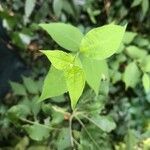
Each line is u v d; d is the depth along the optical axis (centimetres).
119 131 65
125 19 65
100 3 63
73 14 61
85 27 65
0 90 74
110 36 23
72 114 42
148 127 67
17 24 63
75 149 41
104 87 40
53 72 26
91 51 24
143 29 67
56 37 28
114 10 64
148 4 61
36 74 67
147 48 61
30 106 45
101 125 41
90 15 61
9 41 68
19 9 62
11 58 74
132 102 68
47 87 26
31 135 42
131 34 53
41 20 62
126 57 56
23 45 64
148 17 66
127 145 50
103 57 24
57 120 42
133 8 64
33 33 63
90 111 41
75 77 23
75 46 28
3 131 57
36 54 63
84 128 41
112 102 66
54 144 45
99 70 26
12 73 76
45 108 43
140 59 54
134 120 68
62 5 58
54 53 23
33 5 53
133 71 52
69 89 23
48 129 42
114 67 57
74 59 23
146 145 60
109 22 63
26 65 71
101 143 41
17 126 44
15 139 58
